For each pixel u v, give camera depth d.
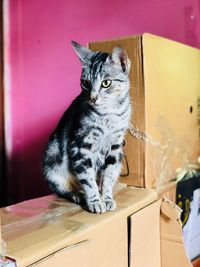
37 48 1.74
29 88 1.79
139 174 0.93
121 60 0.88
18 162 1.88
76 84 1.64
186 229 1.03
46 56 1.72
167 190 0.95
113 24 1.52
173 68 1.01
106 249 0.70
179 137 1.05
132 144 0.93
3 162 1.89
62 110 1.70
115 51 0.87
